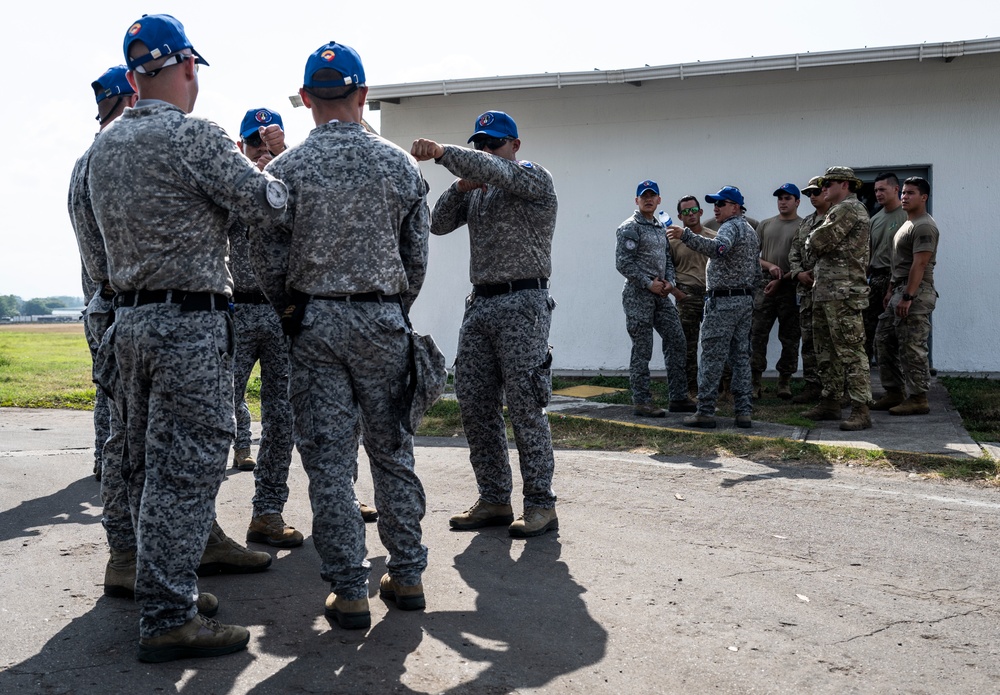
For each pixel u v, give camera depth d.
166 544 3.00
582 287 11.32
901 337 7.79
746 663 3.10
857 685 2.94
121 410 3.17
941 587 3.82
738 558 4.21
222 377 3.04
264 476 4.46
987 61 9.91
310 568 4.11
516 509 5.16
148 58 3.04
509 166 4.22
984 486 5.37
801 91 10.50
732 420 7.79
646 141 11.02
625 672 3.02
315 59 3.35
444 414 7.99
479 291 4.64
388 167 3.33
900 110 10.22
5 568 3.99
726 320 7.33
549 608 3.61
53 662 3.02
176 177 2.92
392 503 3.52
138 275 2.96
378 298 3.30
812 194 8.41
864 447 6.23
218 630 3.11
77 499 5.28
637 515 4.95
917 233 7.54
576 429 7.11
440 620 3.47
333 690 2.85
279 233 3.31
